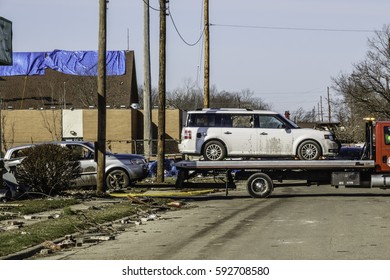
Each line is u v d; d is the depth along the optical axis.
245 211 24.91
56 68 87.44
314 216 22.69
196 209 26.12
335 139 30.72
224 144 30.50
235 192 36.25
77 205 26.22
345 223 20.53
